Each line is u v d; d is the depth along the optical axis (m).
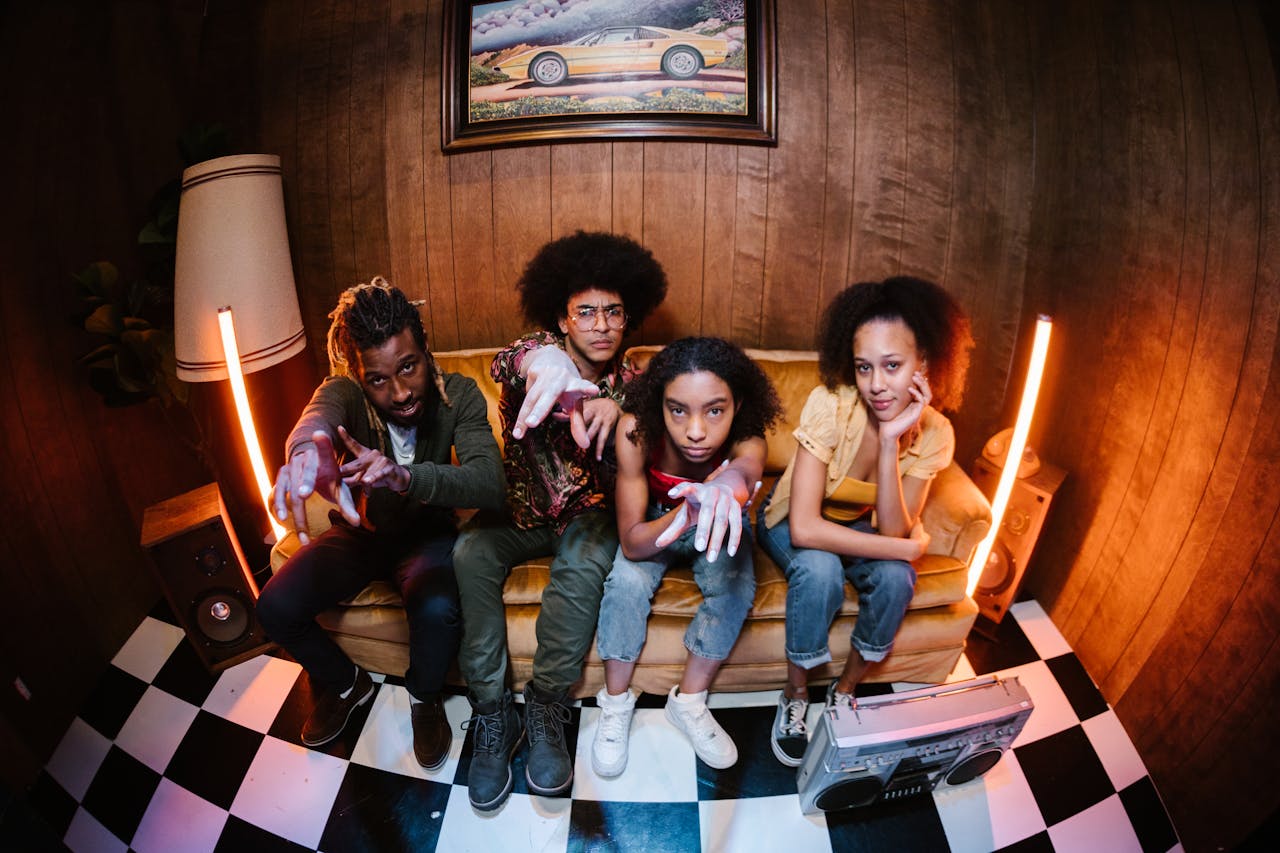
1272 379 1.32
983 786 1.55
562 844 1.43
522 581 1.63
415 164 2.07
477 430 1.53
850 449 1.49
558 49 1.92
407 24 1.99
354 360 1.39
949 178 2.06
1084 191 1.86
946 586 1.63
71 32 1.73
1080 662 1.86
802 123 2.00
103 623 1.86
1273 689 1.29
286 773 1.59
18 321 1.61
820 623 1.48
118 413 1.90
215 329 1.76
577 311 1.58
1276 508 1.30
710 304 2.17
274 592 1.45
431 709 1.57
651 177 2.04
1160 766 1.55
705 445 1.33
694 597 1.59
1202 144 1.48
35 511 1.65
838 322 1.44
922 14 1.96
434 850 1.43
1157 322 1.61
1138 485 1.66
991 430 2.32
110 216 1.86
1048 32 1.95
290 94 2.08
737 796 1.52
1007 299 2.17
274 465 2.39
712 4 1.88
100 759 1.63
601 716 1.58
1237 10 1.38
